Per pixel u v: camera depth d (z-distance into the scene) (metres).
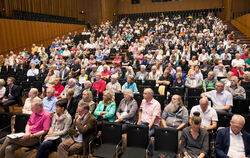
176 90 5.27
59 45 12.74
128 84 5.43
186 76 6.31
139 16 24.61
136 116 4.04
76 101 4.32
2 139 3.60
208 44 10.65
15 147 3.38
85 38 15.05
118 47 12.14
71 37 15.29
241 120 2.71
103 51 11.23
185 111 3.63
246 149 2.77
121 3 25.00
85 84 5.19
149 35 13.59
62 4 18.91
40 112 3.49
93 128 3.31
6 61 10.34
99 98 5.21
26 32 13.45
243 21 14.70
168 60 8.80
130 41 13.34
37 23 14.34
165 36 12.66
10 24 12.33
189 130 2.99
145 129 3.18
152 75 6.64
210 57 8.94
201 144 2.90
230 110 4.28
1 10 12.84
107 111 4.03
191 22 17.27
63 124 3.47
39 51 12.13
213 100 4.32
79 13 21.53
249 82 5.18
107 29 17.05
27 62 10.41
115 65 7.63
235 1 19.56
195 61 8.09
